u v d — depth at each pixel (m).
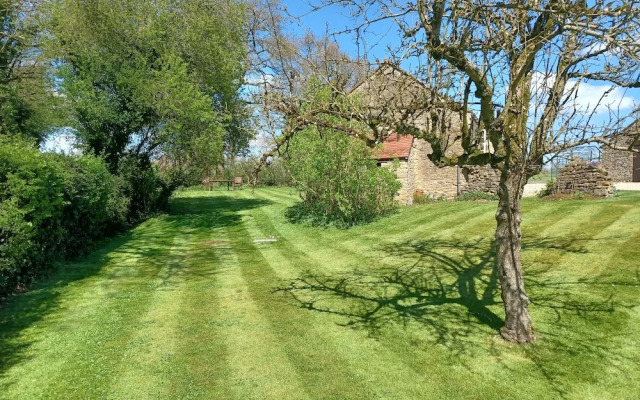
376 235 11.10
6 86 13.34
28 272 7.66
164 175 18.44
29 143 9.55
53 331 5.48
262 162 4.98
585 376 3.93
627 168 24.28
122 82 14.06
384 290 6.77
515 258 4.71
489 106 4.38
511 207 4.61
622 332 4.61
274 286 7.38
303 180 14.16
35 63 15.54
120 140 15.20
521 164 4.41
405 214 13.15
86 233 10.59
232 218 16.69
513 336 4.68
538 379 3.94
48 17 13.99
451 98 4.96
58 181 8.62
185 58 17.06
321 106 4.78
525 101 4.50
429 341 4.84
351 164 12.91
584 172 13.29
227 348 4.88
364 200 13.24
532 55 4.04
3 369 4.48
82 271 8.73
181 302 6.63
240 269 8.79
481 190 18.78
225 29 16.88
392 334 5.09
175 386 4.08
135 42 15.20
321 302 6.38
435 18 4.11
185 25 16.84
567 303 5.45
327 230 12.55
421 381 4.02
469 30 4.30
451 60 4.21
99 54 14.23
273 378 4.18
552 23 3.99
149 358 4.67
